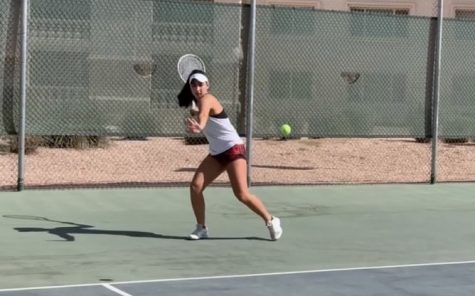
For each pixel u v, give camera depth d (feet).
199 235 31.40
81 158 56.13
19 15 39.73
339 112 46.85
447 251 30.48
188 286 23.80
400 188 47.52
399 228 35.22
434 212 39.68
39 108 40.96
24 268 25.85
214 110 29.66
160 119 43.16
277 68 45.37
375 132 47.65
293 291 23.40
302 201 42.01
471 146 71.46
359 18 46.93
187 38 43.39
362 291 23.57
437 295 23.29
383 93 47.70
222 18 43.91
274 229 31.35
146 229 33.27
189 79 29.55
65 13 41.01
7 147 57.11
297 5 98.43
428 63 48.47
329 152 65.67
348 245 31.14
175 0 43.14
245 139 46.68
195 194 30.94
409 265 27.66
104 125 42.22
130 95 42.57
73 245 29.73
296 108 45.83
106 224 34.14
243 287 23.80
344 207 40.52
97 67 41.88
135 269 26.11
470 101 49.73
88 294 22.57
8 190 41.75
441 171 58.29
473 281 25.29
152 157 58.85
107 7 41.83
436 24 48.42
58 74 41.14
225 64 44.09
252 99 44.37
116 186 44.65
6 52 39.73
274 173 54.13
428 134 48.93
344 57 46.73
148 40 42.75
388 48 47.67
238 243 30.91
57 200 39.63
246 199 30.89
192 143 65.67
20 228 32.63
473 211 40.27
